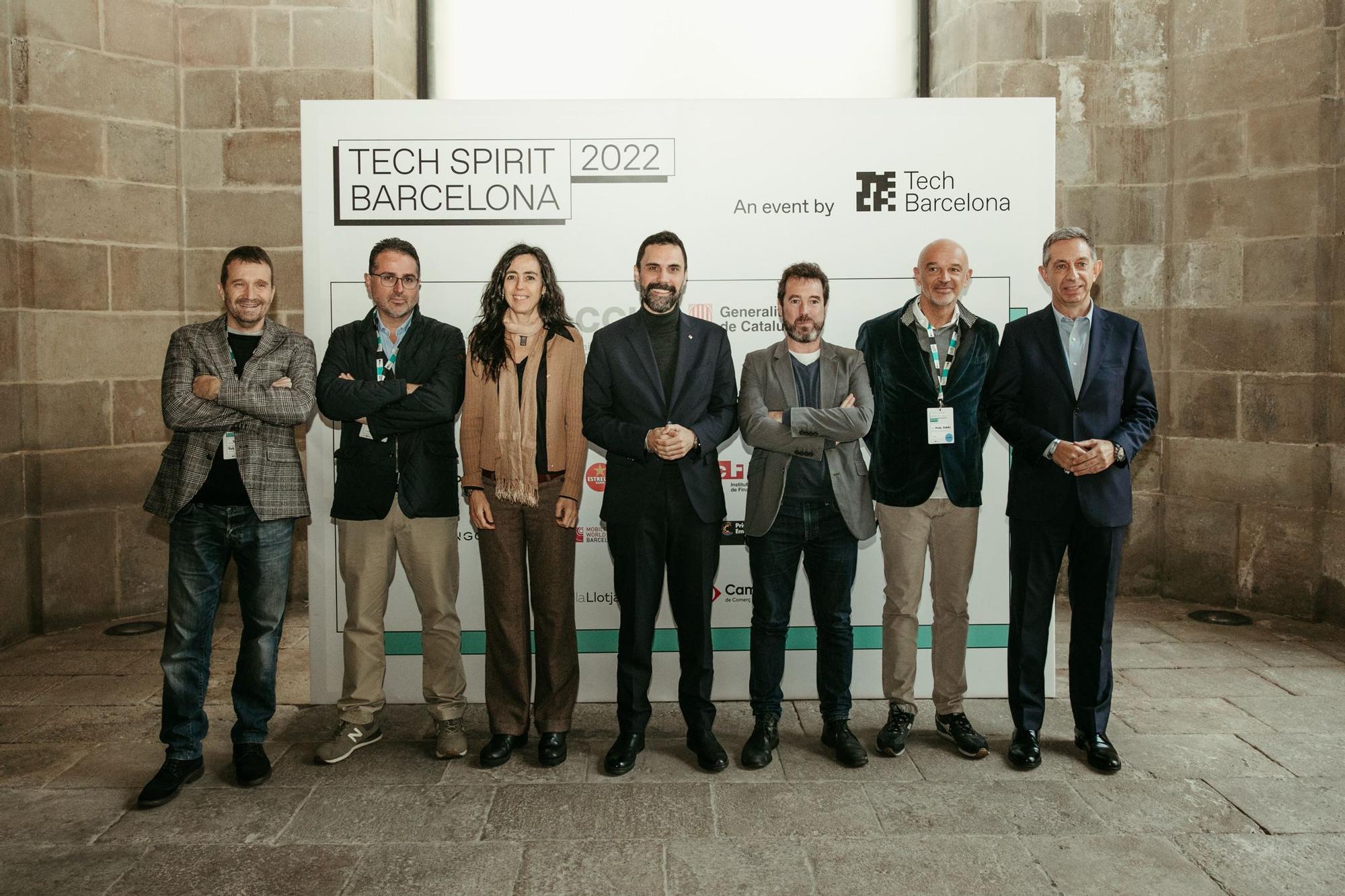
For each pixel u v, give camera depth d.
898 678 3.28
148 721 3.59
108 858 2.56
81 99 4.88
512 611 3.12
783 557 3.16
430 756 3.26
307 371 3.04
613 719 3.62
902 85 5.98
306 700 3.85
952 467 3.20
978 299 3.71
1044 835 2.66
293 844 2.63
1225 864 2.50
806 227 3.70
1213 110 5.17
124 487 5.10
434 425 3.10
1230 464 5.19
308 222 3.65
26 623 4.76
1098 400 3.04
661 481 2.99
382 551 3.22
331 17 5.23
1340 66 4.77
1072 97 5.39
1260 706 3.69
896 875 2.46
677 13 5.90
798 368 3.21
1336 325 4.84
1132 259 5.46
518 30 5.88
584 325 3.71
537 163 3.67
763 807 2.84
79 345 4.91
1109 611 3.11
